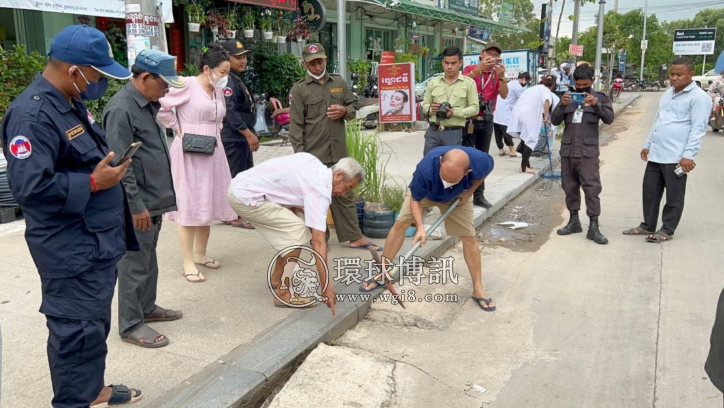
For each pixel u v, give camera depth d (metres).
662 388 3.34
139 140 3.42
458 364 3.62
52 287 2.44
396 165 9.66
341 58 6.44
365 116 14.61
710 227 6.57
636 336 3.98
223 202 4.75
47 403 2.87
